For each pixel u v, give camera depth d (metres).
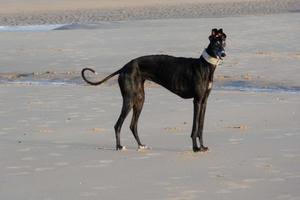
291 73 22.19
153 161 12.15
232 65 23.86
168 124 15.16
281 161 11.98
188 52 27.44
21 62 26.03
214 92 19.23
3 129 14.89
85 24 41.94
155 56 13.28
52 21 47.62
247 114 16.08
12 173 11.51
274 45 28.75
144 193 10.27
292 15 41.84
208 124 15.09
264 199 9.93
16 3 61.88
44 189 10.57
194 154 12.59
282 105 17.12
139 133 14.39
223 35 12.75
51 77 22.89
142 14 50.97
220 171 11.42
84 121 15.58
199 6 56.44
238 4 57.38
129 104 13.15
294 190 10.32
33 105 17.52
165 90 19.56
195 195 10.14
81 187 10.63
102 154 12.70
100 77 22.47
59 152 12.88
